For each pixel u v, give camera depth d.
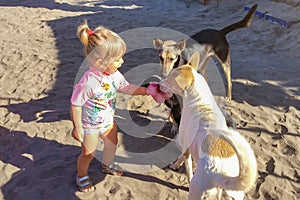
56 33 8.70
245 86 5.84
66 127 4.61
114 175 3.77
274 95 5.57
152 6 11.75
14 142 4.36
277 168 3.89
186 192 3.57
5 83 5.96
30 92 5.61
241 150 2.49
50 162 3.96
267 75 6.29
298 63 6.90
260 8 9.61
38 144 4.29
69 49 7.51
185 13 10.78
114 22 9.78
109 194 3.54
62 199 3.48
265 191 3.59
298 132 4.55
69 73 6.29
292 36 7.95
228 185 2.55
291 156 4.11
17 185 3.67
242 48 7.80
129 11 11.08
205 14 10.53
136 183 3.68
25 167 3.91
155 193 3.55
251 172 2.46
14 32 8.86
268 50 7.62
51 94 5.54
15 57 7.06
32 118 4.87
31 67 6.58
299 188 3.65
